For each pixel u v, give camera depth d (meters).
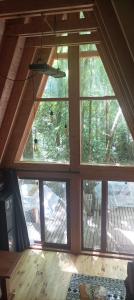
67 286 5.90
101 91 6.42
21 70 6.11
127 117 5.79
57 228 7.39
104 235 7.07
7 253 5.84
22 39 5.58
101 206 6.96
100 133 6.70
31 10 3.76
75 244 7.20
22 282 6.09
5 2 3.79
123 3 1.36
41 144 7.10
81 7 3.70
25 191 7.43
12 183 7.10
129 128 5.97
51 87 6.66
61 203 7.21
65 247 7.40
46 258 7.05
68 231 7.25
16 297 5.59
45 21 5.06
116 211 7.01
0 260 5.57
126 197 6.89
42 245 7.57
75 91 6.41
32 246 7.55
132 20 1.36
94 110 6.61
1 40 5.32
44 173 7.04
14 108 6.41
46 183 7.21
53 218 7.36
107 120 6.60
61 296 5.59
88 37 5.55
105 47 3.99
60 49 6.40
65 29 5.07
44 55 6.21
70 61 6.29
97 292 4.86
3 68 5.57
